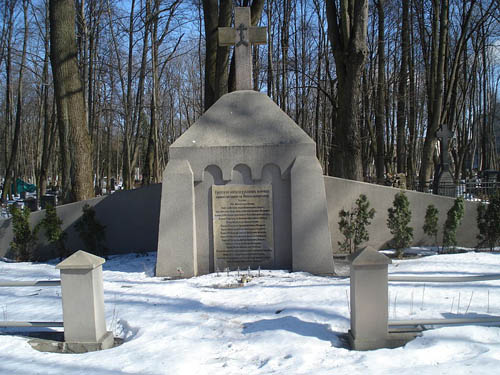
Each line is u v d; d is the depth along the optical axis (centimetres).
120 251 1213
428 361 453
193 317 634
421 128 3972
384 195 1133
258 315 629
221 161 925
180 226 911
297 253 899
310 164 906
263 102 959
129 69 2705
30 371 467
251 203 925
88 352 526
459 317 576
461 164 3334
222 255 928
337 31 1366
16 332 593
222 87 1395
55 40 1328
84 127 1366
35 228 1210
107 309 686
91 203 1213
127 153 2750
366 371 430
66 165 1374
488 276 514
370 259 493
